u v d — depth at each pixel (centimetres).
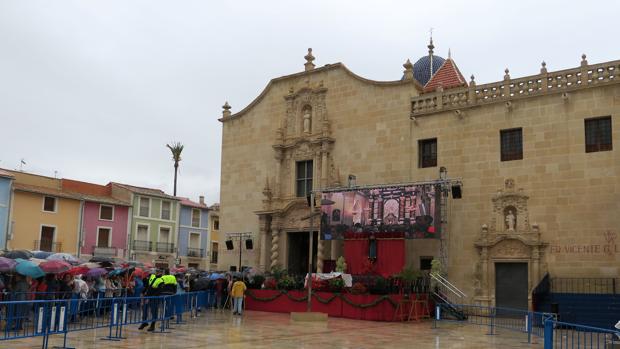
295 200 3512
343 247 3275
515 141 2888
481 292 2836
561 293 2552
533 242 2700
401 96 3262
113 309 1716
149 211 6312
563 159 2714
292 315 2455
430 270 2958
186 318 2455
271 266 3553
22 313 1569
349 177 3297
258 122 3881
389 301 2552
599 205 2592
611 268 2520
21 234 5106
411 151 3184
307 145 3572
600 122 2666
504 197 2841
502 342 1877
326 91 3566
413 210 2956
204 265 6938
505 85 2922
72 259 2641
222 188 3984
